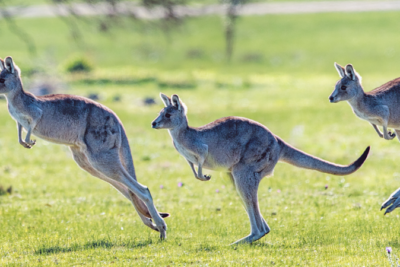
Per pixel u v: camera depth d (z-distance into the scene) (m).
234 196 45.06
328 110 99.94
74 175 55.19
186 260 27.39
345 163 58.94
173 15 55.94
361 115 32.56
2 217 38.66
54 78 137.38
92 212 40.72
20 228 35.66
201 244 30.77
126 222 37.56
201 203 43.34
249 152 31.19
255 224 31.06
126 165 33.44
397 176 51.78
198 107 107.38
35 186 49.84
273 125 86.50
